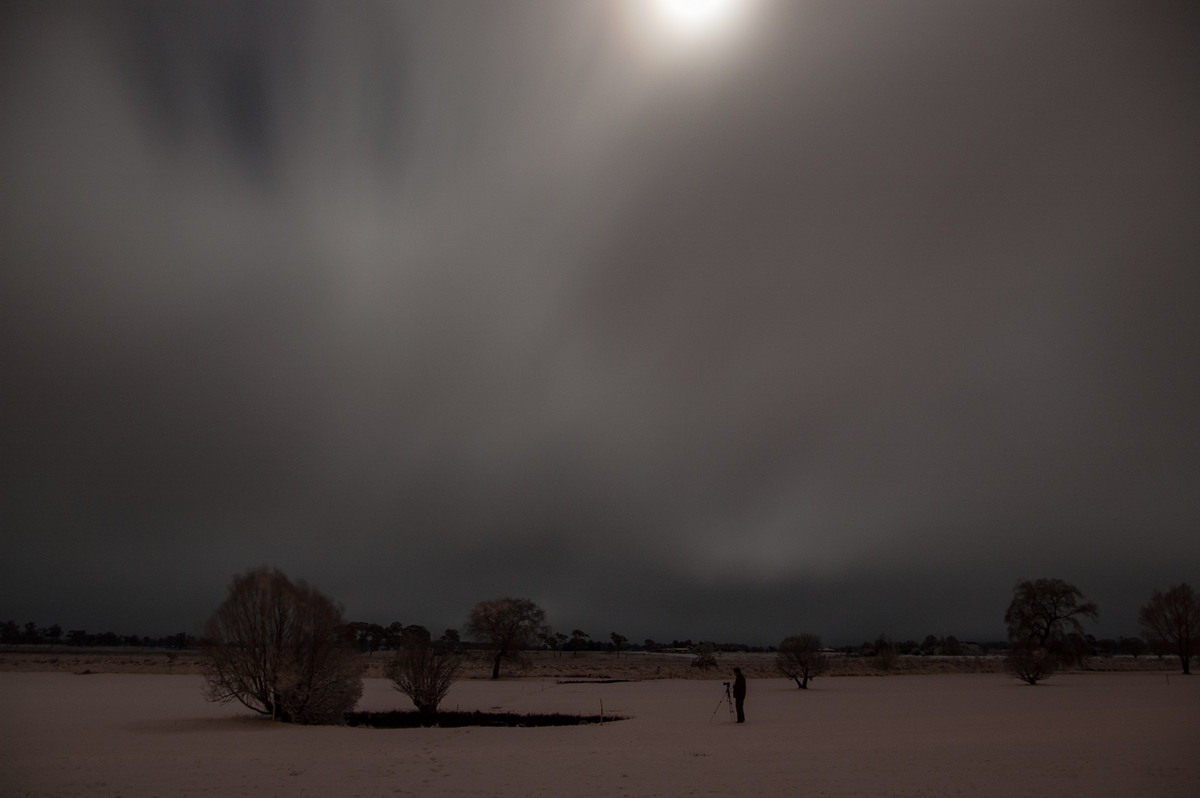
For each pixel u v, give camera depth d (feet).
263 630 102.06
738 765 59.77
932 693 177.27
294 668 100.99
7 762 62.13
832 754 66.18
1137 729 85.40
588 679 268.62
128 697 143.02
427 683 109.19
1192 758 61.72
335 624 106.32
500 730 94.12
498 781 52.47
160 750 69.82
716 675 305.53
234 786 50.62
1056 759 61.67
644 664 435.12
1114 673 288.51
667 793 47.39
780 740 78.89
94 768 58.59
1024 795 46.26
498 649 268.82
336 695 103.76
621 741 79.51
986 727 90.17
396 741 79.66
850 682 249.14
